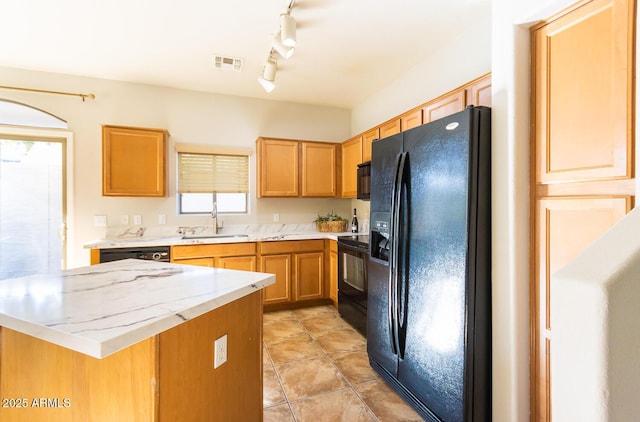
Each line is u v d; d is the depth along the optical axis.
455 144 1.50
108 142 3.14
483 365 1.47
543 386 1.33
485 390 1.48
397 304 1.82
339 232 4.03
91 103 3.37
